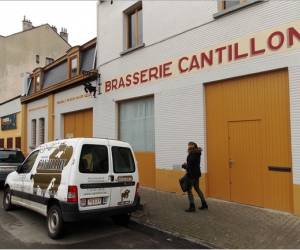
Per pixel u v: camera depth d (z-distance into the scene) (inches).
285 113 314.3
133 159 298.8
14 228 290.2
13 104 989.8
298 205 298.5
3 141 1061.8
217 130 375.9
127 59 508.7
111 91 542.6
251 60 336.8
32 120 869.2
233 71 353.1
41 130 820.0
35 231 281.3
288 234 254.1
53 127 742.5
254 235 254.8
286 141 313.3
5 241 254.2
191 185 334.3
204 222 292.8
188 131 404.2
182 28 415.2
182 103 412.5
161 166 441.7
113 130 535.8
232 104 360.8
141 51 481.4
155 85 454.3
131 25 524.1
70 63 689.6
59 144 290.4
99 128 572.1
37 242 251.9
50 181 277.1
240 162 352.5
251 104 342.6
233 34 354.9
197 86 393.4
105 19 565.6
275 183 321.1
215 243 243.3
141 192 436.1
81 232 277.9
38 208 291.4
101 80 569.0
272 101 324.8
